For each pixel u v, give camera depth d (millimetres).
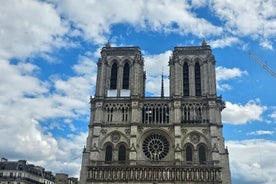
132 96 119375
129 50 129375
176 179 104625
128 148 112875
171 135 113875
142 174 106125
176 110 116188
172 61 125750
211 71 122125
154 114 118562
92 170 108000
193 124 114375
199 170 105375
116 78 126375
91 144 114562
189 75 123312
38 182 150625
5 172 139750
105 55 128625
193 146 112125
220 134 114375
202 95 119312
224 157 110688
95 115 117812
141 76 126750
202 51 126312
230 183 107000
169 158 111688
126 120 117875
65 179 139250
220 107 119875
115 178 106375
